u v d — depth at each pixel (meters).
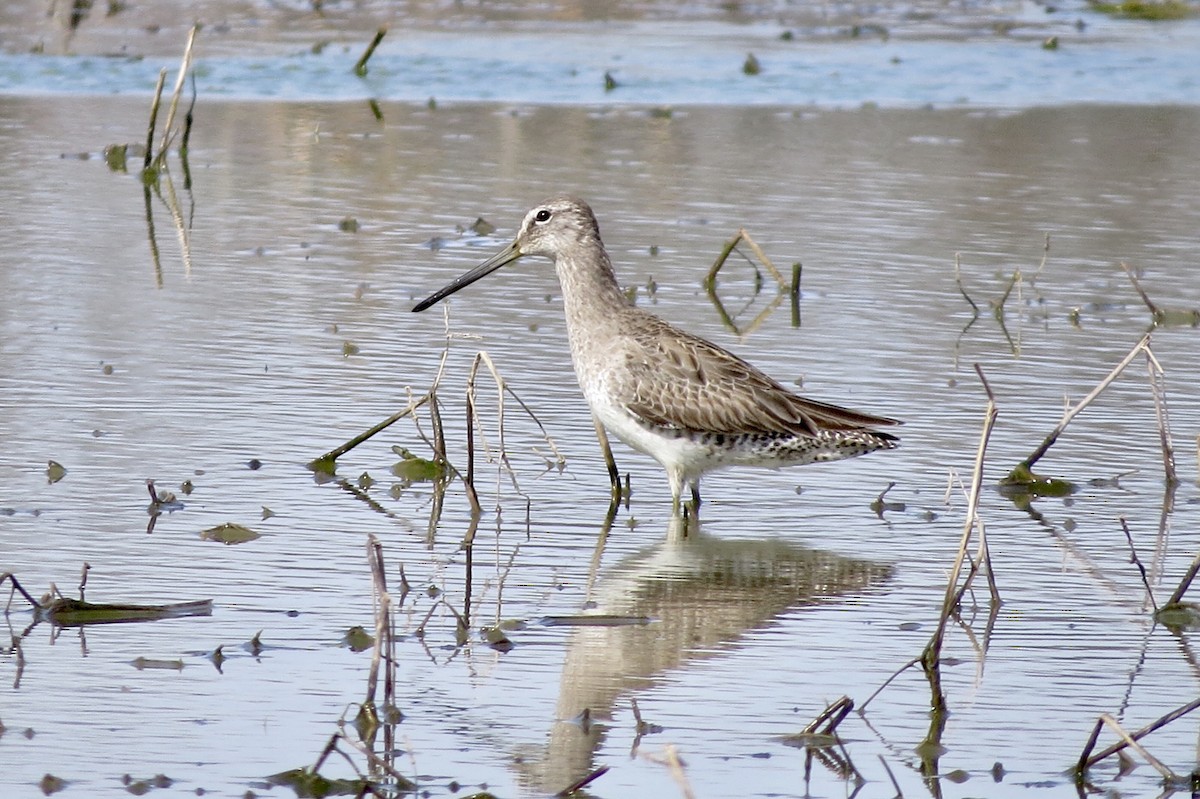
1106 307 18.05
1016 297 18.27
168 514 12.23
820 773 8.79
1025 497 13.27
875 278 18.81
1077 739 9.23
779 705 9.56
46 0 31.09
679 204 21.42
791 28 32.41
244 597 10.83
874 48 30.89
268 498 12.69
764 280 18.75
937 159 23.89
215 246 19.34
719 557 12.02
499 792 8.50
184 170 22.44
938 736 9.22
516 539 12.27
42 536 11.70
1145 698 9.72
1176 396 15.41
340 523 12.34
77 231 19.69
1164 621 10.86
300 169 22.77
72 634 10.23
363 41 29.91
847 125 25.67
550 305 17.95
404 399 14.91
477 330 16.92
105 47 28.70
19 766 8.57
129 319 16.72
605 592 11.27
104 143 23.58
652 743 9.08
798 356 16.22
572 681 9.83
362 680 9.73
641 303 17.77
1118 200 22.06
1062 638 10.58
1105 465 13.80
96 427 13.91
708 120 25.77
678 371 13.03
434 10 32.53
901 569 11.81
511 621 10.64
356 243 19.64
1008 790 8.67
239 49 29.06
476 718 9.30
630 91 27.27
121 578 11.02
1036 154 24.30
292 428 14.10
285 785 8.50
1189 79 29.11
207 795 8.37
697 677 9.94
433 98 26.50
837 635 10.62
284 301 17.52
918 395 15.25
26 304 16.98
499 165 23.03
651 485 13.71
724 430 12.97
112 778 8.50
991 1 35.09
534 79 27.86
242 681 9.65
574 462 14.06
